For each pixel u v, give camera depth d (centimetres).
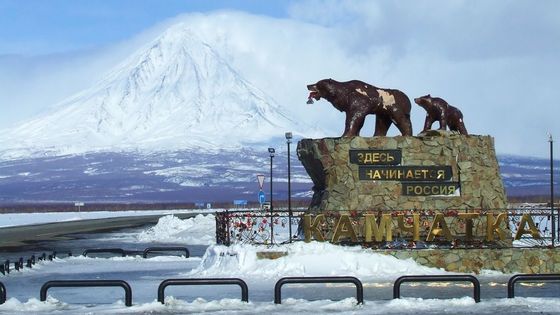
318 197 3362
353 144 3225
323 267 2989
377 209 3189
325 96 3388
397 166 3225
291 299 2402
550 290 2686
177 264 3825
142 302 2494
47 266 3759
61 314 2206
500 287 2756
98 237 6053
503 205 3288
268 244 3145
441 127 3403
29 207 19412
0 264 3666
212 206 16762
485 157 3284
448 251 3070
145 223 8338
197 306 2302
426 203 3212
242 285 2342
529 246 3141
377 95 3356
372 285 2803
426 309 2230
